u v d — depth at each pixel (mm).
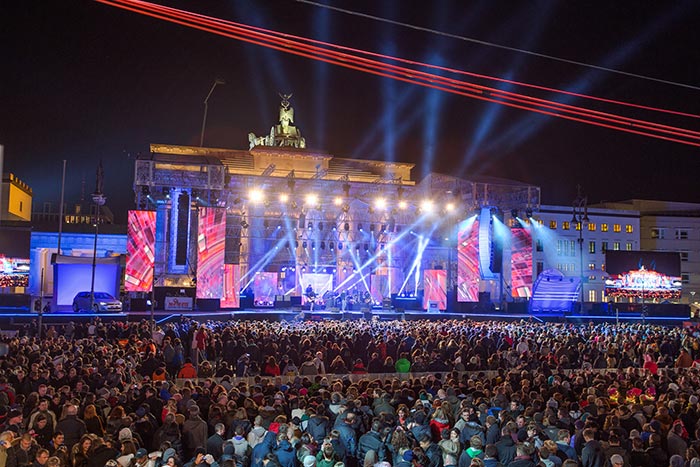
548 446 9062
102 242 63438
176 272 49625
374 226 61000
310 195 56625
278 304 54344
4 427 10203
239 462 9828
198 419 10750
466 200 58125
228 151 68188
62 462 8914
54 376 14500
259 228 58750
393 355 23516
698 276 82312
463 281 55594
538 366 20203
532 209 57438
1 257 48719
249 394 13742
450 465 9438
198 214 48625
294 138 71625
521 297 56719
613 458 8602
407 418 10953
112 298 44031
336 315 49438
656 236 82188
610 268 61719
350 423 10680
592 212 78562
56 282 46188
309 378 16750
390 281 60938
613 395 14047
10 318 37906
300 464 9562
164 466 8711
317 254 58844
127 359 18359
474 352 22188
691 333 31047
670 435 10266
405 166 73312
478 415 11344
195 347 24156
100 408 11758
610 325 38000
